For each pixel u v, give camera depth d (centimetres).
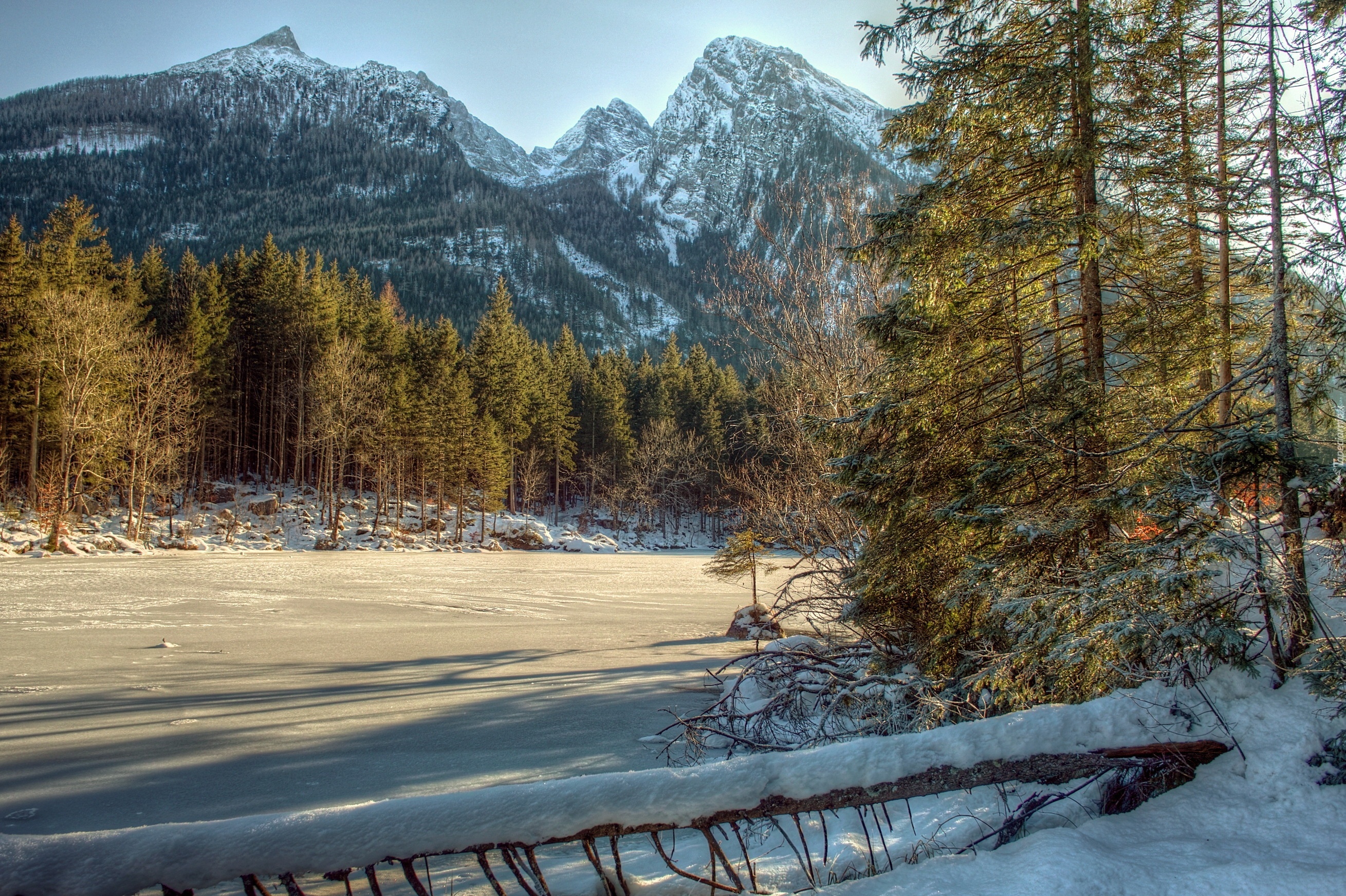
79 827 425
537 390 7238
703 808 260
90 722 705
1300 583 380
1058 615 433
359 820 222
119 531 3991
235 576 2698
